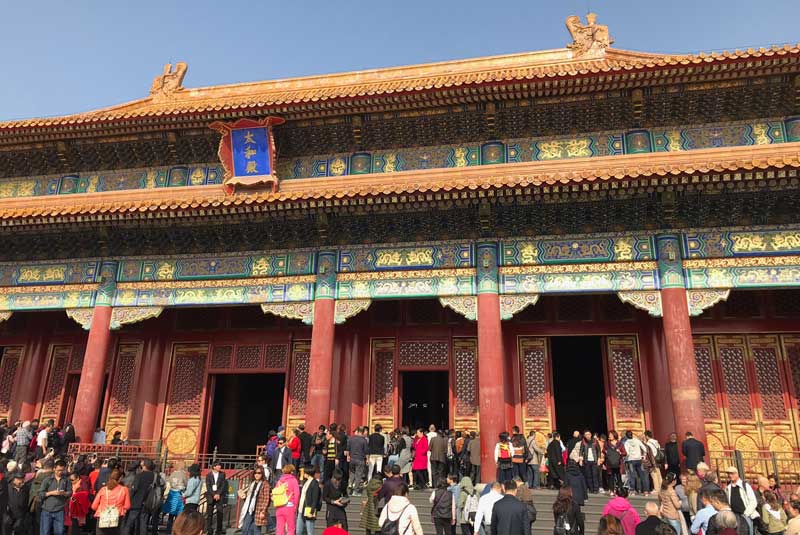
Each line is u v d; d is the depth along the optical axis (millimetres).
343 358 22297
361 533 13977
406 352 22250
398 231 19594
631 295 17688
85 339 25016
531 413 20953
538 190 16812
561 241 18547
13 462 13422
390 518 10070
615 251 18125
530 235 18797
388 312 22828
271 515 14867
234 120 23688
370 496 12320
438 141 23844
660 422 19766
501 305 18359
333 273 19656
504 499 9930
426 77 27828
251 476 16125
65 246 21562
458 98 22078
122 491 12805
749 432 19375
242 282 20297
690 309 17234
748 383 19859
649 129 22250
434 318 22500
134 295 20875
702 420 16297
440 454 18141
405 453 18438
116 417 23578
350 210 18625
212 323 24297
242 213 18859
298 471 16203
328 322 19203
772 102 21047
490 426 17281
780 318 20203
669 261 17609
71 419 24250
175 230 20562
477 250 18953
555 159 22672
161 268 21000
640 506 15211
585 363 33781
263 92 29422
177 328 24406
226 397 32188
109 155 26281
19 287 21656
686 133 21969
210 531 14703
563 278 18203
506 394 21141
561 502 10609
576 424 33406
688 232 17859
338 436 16922
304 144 24594
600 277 18000
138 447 20281
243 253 20609
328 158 24625
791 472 18531
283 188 24219
